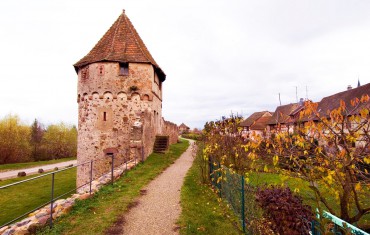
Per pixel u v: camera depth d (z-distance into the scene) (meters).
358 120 3.84
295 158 4.54
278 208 3.99
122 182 11.42
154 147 20.98
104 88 17.59
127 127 17.59
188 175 13.16
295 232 3.74
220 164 9.49
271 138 5.05
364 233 2.60
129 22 21.22
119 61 17.64
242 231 6.23
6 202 15.68
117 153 17.38
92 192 9.51
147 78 18.23
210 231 6.29
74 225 6.55
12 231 5.96
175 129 37.94
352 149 4.03
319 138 4.50
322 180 4.53
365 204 6.33
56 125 53.41
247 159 8.95
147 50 21.27
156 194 9.71
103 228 6.41
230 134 9.91
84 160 17.78
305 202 7.27
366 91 24.72
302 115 4.59
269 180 10.15
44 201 15.84
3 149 40.81
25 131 44.66
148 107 18.48
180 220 6.99
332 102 29.69
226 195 8.54
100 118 17.55
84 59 18.66
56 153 53.00
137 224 6.80
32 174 30.23
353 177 3.95
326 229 3.28
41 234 5.97
